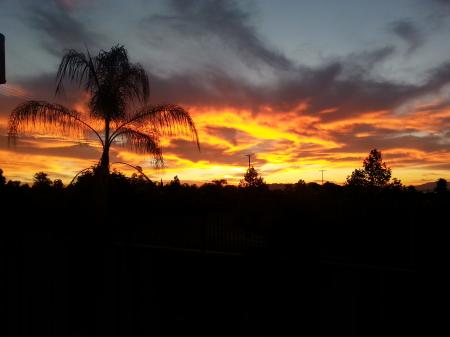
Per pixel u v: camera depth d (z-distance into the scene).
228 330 4.75
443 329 3.59
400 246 8.32
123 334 5.14
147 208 12.31
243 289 4.73
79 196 11.17
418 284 3.72
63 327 5.30
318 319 4.20
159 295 5.07
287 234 5.10
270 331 4.46
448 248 7.57
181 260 5.10
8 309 5.55
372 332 3.89
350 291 4.04
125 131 11.48
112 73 11.34
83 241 5.47
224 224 8.36
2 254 5.67
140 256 5.22
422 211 8.60
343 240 9.09
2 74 4.96
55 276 5.44
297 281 4.38
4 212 10.06
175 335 4.94
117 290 5.23
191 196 13.55
